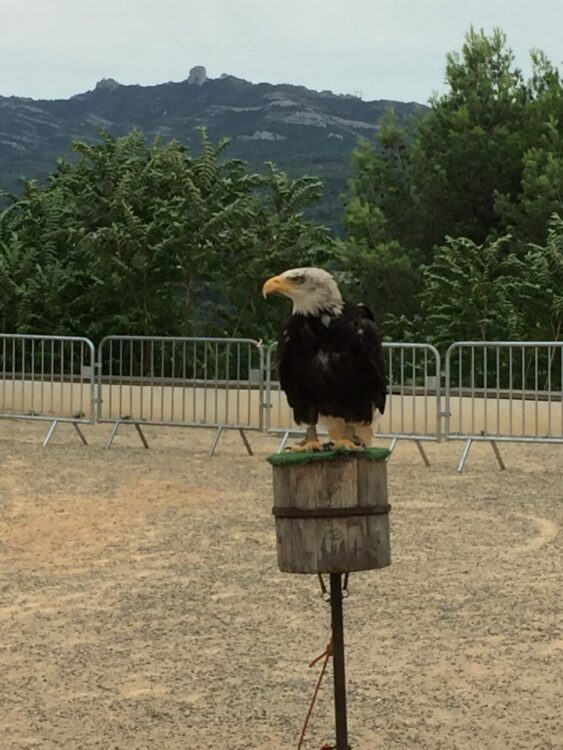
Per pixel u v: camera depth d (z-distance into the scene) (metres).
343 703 4.38
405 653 5.96
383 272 26.34
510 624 6.44
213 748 4.76
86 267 21.78
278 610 6.84
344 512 4.18
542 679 5.52
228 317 22.78
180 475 11.84
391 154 29.41
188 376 15.34
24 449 13.60
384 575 7.63
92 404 14.08
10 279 21.55
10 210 23.12
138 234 21.03
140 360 15.23
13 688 5.53
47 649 6.15
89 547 8.66
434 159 27.95
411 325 24.23
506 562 7.96
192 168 22.42
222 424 13.37
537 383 12.13
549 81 28.67
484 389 12.38
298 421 5.82
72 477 11.66
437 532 8.97
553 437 12.06
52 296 21.39
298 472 4.20
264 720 5.07
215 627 6.52
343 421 5.71
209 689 5.48
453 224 28.28
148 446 14.01
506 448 13.91
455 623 6.49
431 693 5.36
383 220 27.97
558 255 20.94
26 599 7.19
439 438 12.27
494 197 27.53
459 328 21.56
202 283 22.78
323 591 4.66
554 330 20.92
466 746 4.73
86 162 22.75
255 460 12.95
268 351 13.19
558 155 26.06
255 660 5.91
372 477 4.23
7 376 14.95
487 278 21.84
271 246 22.59
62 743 4.83
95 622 6.66
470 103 28.47
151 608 6.94
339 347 5.51
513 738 4.81
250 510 10.02
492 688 5.41
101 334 21.70
